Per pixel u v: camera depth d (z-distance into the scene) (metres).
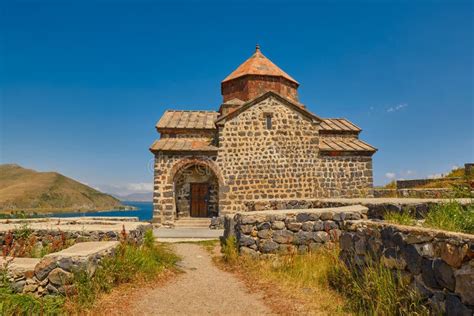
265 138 19.41
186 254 10.48
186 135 20.75
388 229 4.82
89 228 8.91
